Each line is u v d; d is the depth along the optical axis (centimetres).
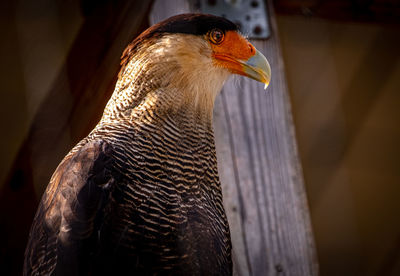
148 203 421
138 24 484
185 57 466
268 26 541
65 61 499
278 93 522
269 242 483
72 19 556
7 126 703
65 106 495
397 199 850
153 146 438
